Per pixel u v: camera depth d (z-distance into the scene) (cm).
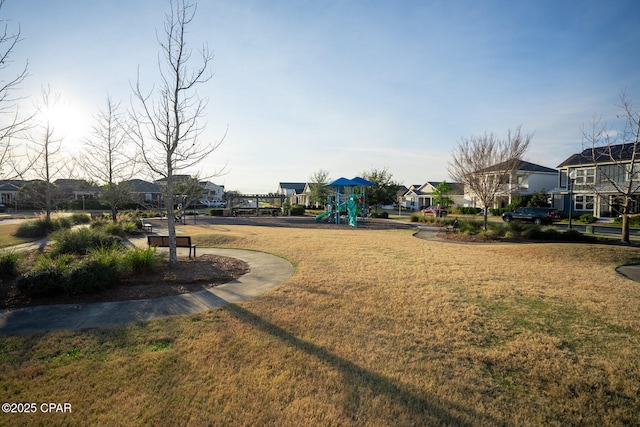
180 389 330
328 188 4756
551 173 3875
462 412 301
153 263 800
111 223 1775
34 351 405
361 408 304
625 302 603
